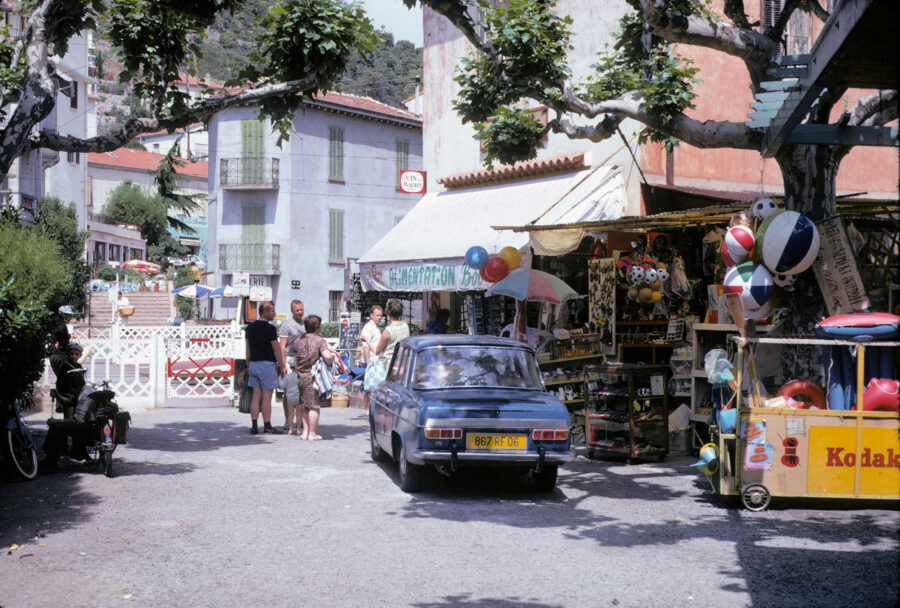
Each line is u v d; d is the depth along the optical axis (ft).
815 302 30.96
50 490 29.09
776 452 26.66
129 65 36.60
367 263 66.59
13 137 31.58
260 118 37.35
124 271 195.93
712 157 54.75
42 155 144.15
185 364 85.25
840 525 24.57
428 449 27.43
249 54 37.11
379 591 17.89
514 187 61.36
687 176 53.62
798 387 27.86
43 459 34.81
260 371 44.32
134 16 35.65
